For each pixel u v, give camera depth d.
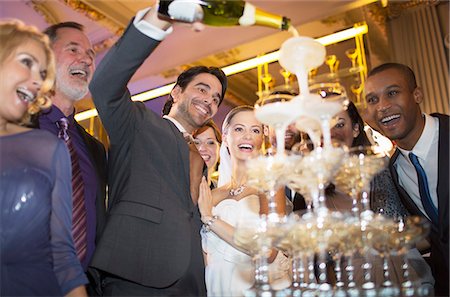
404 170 1.57
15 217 0.95
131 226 1.26
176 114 1.67
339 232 0.92
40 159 1.03
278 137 0.97
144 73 3.81
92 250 1.39
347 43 3.70
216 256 1.63
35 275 0.96
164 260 1.25
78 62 1.62
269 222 0.95
